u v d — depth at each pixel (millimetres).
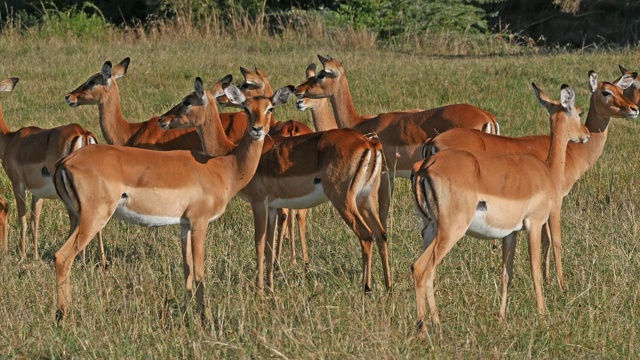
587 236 29781
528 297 25609
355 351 21000
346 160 26906
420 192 23125
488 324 23391
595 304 24531
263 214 27938
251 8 89812
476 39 79938
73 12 88562
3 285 25750
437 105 50906
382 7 83875
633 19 92000
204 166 25438
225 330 22938
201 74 59781
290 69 61719
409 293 25984
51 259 30172
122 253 30547
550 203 24656
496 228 23609
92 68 62438
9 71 61062
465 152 23578
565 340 22312
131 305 24359
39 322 23203
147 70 60625
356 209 27078
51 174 29984
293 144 27766
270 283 27391
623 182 37375
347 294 25344
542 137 30453
